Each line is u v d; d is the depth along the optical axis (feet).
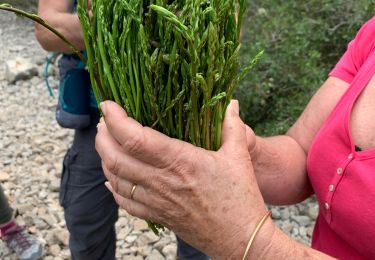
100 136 2.46
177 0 2.20
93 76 2.37
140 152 2.26
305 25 9.60
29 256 7.60
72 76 5.00
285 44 9.53
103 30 2.22
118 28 2.22
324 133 3.18
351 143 2.97
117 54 2.26
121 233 8.38
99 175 5.37
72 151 5.45
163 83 2.26
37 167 10.32
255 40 9.93
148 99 2.27
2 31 17.42
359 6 9.24
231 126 2.49
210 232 2.41
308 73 9.16
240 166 2.41
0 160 10.57
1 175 9.96
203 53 2.17
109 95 2.38
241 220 2.38
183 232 2.49
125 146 2.27
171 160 2.29
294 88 9.52
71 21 4.79
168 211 2.42
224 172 2.36
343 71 3.50
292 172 3.51
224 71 2.31
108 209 5.63
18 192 9.50
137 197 2.46
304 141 3.62
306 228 8.48
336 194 3.05
